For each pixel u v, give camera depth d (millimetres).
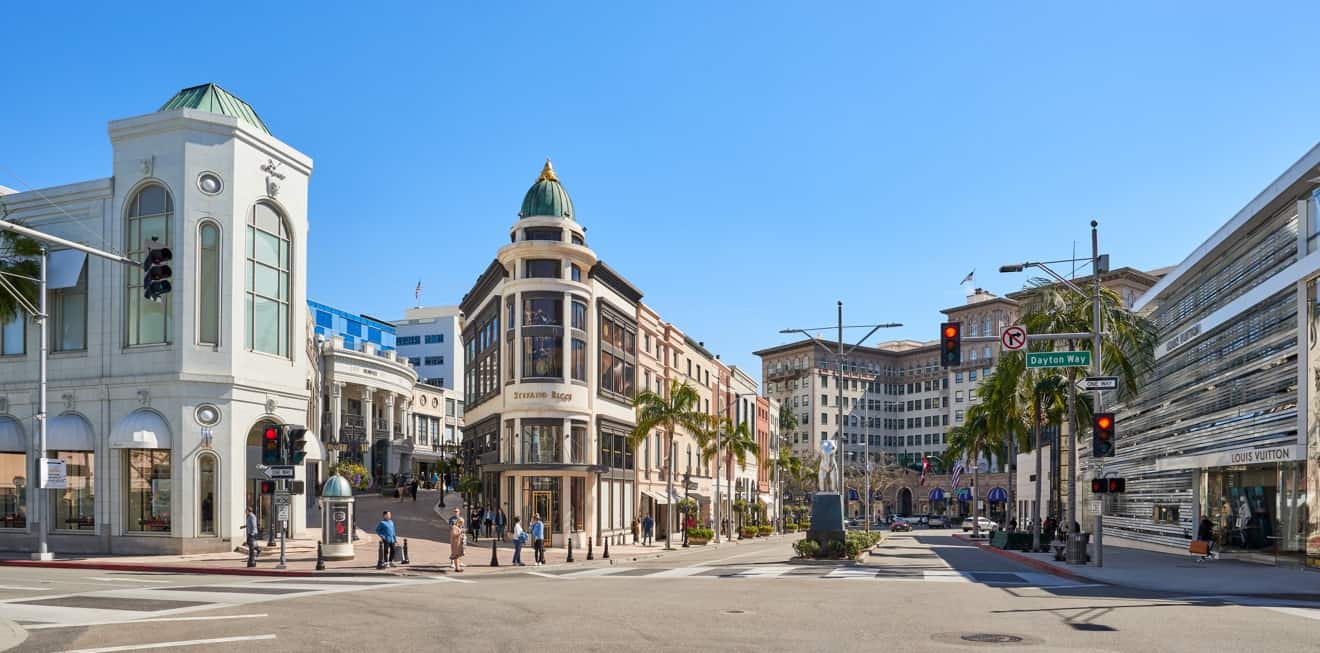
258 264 36750
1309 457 30375
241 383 35250
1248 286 37281
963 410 152500
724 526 82000
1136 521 51719
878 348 165500
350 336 117250
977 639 13938
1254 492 35375
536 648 13172
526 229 51562
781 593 20891
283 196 37812
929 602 18953
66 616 16594
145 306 34938
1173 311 47438
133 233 35156
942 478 151625
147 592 20672
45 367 32844
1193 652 12789
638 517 59812
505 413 50594
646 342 64062
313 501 61125
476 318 60844
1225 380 39281
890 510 156875
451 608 17859
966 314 153375
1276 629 15000
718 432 65875
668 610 17484
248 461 37000
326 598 19703
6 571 27688
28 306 32062
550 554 41656
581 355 51594
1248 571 28422
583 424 51094
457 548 30094
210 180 34969
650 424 55250
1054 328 38938
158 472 34500
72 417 35250
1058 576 27281
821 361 161250
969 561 35281
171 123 34719
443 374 132125
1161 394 48625
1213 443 40031
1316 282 30484
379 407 95625
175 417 34031
